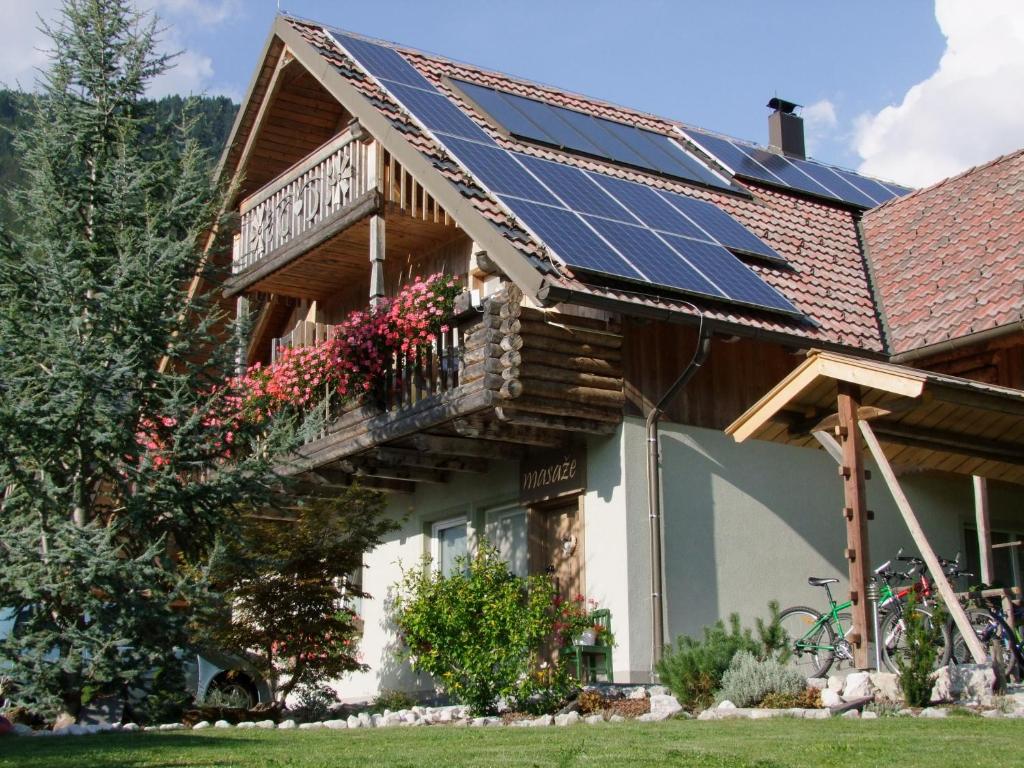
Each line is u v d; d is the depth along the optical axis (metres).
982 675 10.00
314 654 14.91
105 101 14.32
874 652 10.88
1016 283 15.05
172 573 12.70
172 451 13.23
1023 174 17.75
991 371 14.99
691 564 14.05
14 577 12.25
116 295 12.91
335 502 15.12
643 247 14.21
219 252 14.52
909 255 17.23
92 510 13.66
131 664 12.28
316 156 17.36
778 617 11.17
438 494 17.08
